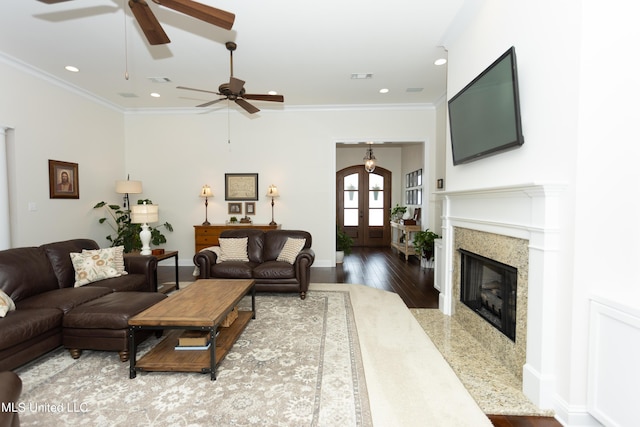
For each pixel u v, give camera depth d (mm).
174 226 6145
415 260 6797
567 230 1751
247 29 3232
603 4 1617
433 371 2295
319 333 2949
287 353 2561
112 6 2859
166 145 6078
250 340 2799
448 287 3404
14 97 3949
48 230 4441
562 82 1765
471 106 2689
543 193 1816
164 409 1874
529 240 1990
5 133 3877
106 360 2480
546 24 1886
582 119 1655
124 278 3426
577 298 1710
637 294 1669
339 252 6359
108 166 5637
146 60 3949
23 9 2885
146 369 2215
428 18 3021
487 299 2758
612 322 1559
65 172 4703
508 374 2256
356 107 5855
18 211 4023
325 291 4371
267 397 1988
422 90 5047
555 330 1851
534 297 1937
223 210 6102
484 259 2660
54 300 2641
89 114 5199
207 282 3232
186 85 4789
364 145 8758
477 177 2760
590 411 1686
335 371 2293
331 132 5949
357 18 3031
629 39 1612
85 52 3736
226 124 6043
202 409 1873
